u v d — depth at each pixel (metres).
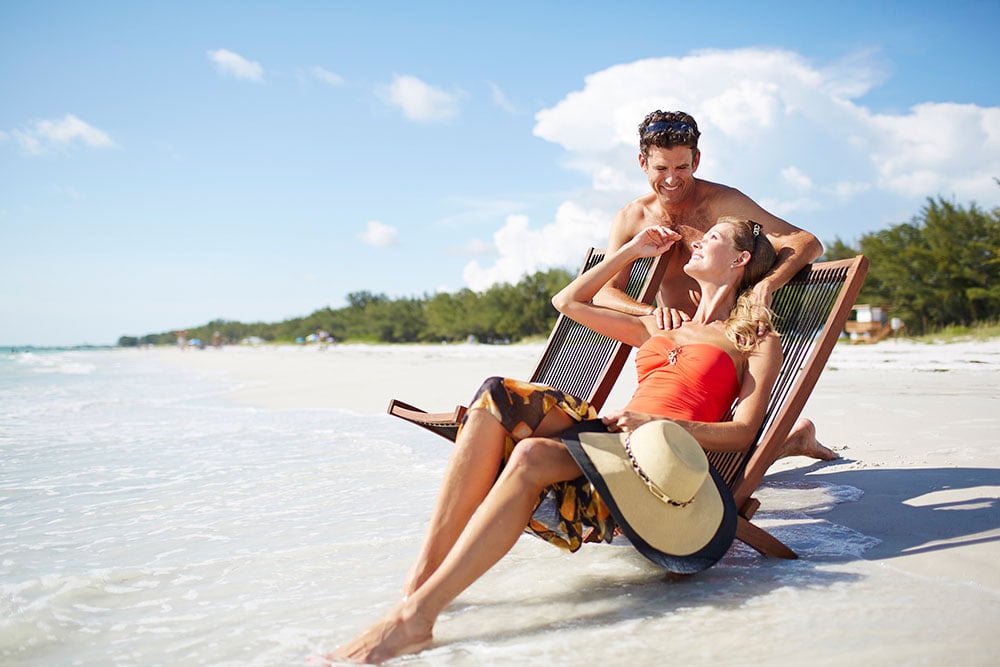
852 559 2.72
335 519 3.69
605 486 2.29
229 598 2.62
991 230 23.72
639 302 3.53
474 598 2.50
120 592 2.71
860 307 23.78
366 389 11.70
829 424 5.88
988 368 10.79
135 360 50.59
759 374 2.80
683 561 2.35
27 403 11.35
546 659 1.97
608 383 3.65
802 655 1.90
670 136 3.50
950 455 4.45
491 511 2.22
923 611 2.15
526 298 50.09
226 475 4.95
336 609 2.46
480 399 2.43
